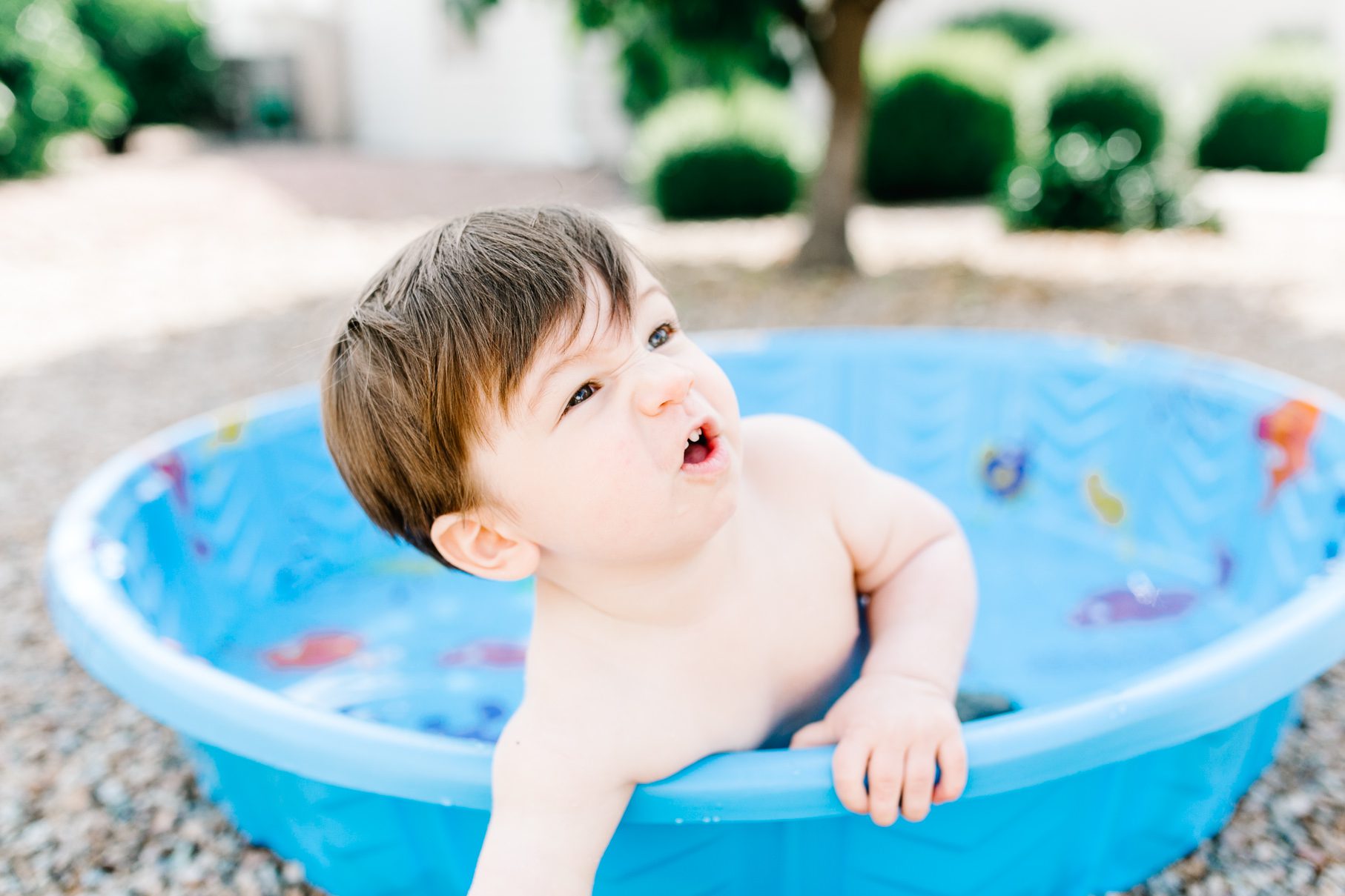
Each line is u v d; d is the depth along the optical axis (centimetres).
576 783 88
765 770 89
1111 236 604
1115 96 641
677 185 736
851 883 102
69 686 179
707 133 736
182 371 399
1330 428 176
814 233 529
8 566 231
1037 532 232
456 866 104
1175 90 899
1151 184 614
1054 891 111
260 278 579
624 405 81
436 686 178
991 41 846
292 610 205
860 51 502
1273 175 917
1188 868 120
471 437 84
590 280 82
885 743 89
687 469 83
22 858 134
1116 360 223
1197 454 207
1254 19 1102
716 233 673
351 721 98
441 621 201
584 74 1074
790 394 246
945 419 245
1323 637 104
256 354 418
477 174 1009
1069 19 1195
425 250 89
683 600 95
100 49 1325
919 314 438
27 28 928
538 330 80
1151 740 93
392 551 225
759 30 491
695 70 525
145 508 172
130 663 110
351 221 760
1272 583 185
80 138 1212
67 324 485
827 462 112
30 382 394
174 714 104
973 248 588
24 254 644
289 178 988
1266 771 137
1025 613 196
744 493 105
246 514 202
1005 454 241
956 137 800
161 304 520
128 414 349
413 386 85
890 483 116
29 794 148
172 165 1098
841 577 109
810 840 98
